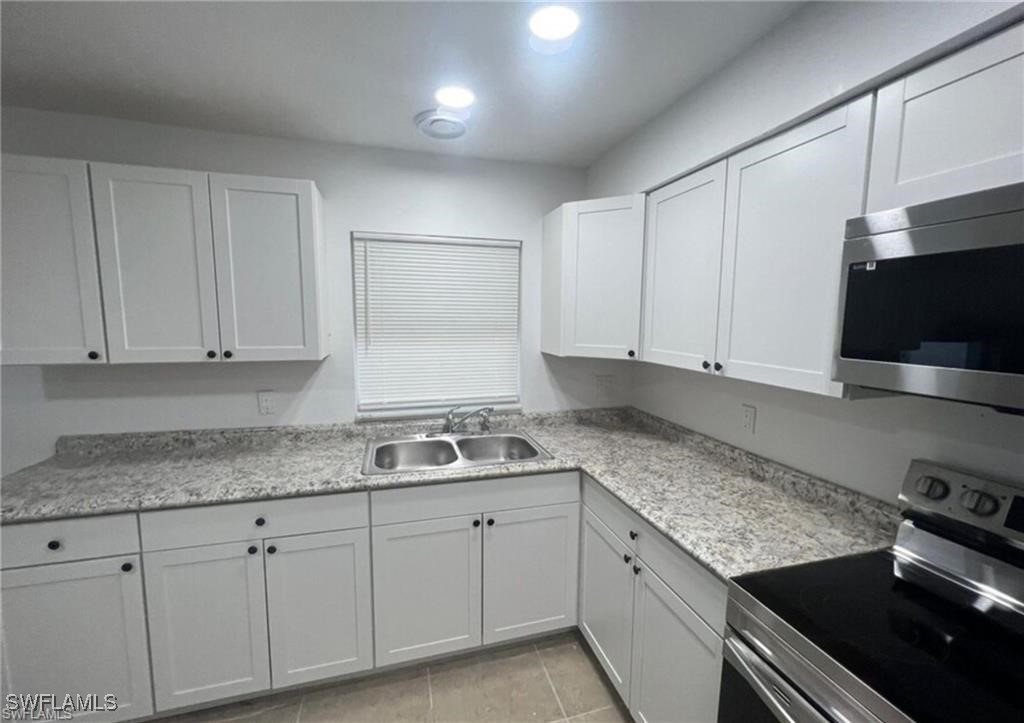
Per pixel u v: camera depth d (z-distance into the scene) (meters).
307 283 1.92
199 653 1.61
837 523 1.35
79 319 1.68
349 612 1.75
